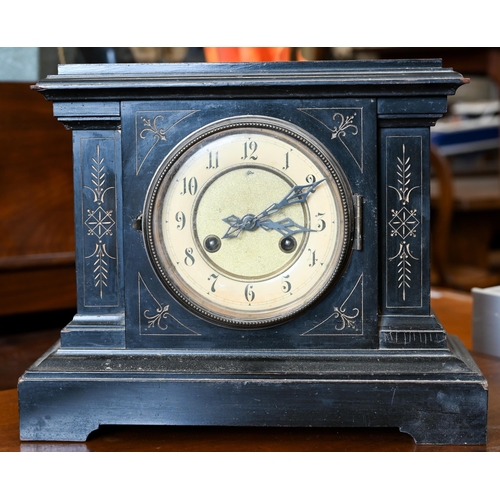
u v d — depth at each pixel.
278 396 1.46
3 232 2.31
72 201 2.39
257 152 1.48
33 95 2.32
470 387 1.44
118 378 1.47
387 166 1.49
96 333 1.51
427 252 1.50
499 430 1.52
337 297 1.49
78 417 1.48
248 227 1.49
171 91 1.46
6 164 2.30
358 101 1.47
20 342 2.35
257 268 1.50
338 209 1.48
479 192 4.50
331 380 1.45
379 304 1.51
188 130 1.48
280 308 1.49
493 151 5.64
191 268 1.50
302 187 1.48
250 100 1.47
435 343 1.49
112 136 1.51
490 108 5.60
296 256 1.49
